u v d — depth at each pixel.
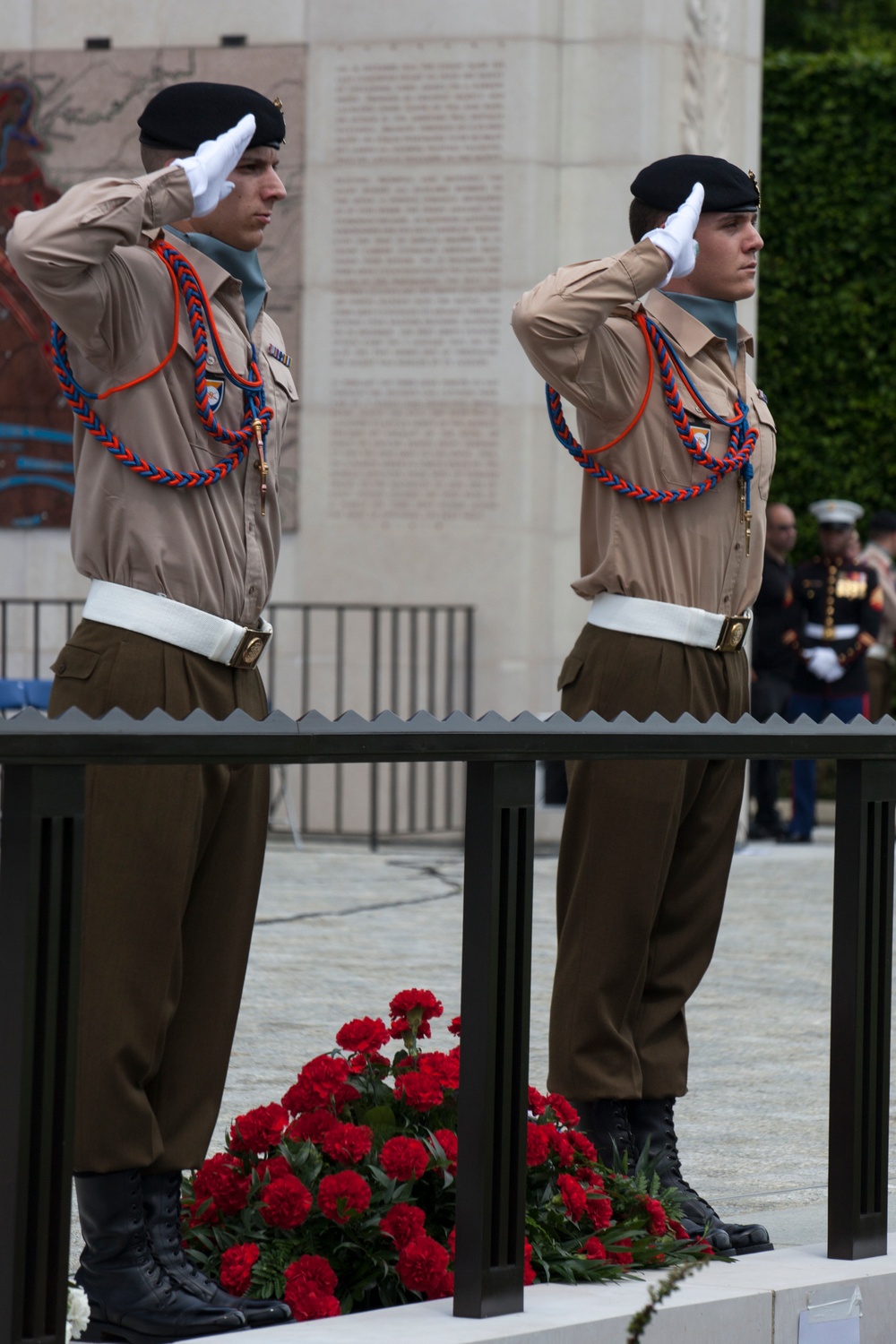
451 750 3.95
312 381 15.51
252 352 4.78
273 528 4.82
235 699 4.66
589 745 4.17
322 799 15.82
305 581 15.58
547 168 15.15
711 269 5.57
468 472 15.26
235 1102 6.98
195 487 4.59
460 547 15.27
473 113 15.16
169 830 4.41
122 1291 4.39
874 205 20.34
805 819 16.30
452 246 15.23
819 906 12.59
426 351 15.32
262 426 4.70
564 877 5.53
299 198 15.50
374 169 15.35
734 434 5.52
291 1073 7.48
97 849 4.42
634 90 15.00
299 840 15.26
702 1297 4.36
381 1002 8.95
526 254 15.09
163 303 4.54
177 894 4.45
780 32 30.72
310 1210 4.57
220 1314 4.27
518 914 4.12
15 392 15.78
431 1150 4.66
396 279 15.34
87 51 15.76
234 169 4.68
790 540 16.27
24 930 3.53
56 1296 3.58
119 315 4.46
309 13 15.45
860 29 30.67
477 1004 4.09
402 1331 4.03
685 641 5.46
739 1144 6.94
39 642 15.58
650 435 5.44
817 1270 4.68
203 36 15.60
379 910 11.77
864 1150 4.79
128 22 15.70
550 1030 5.50
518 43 15.05
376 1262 4.51
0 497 15.88
